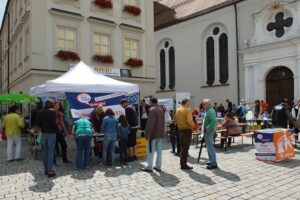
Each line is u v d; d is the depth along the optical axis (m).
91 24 17.95
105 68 17.72
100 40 18.45
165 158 9.95
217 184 6.80
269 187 6.54
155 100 8.21
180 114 8.34
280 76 22.61
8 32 26.81
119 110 10.98
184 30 30.36
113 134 8.86
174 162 9.28
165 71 33.00
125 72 18.86
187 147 8.33
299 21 21.00
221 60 27.06
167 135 15.44
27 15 16.72
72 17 17.09
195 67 29.12
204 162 9.24
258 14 23.31
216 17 27.09
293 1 21.30
